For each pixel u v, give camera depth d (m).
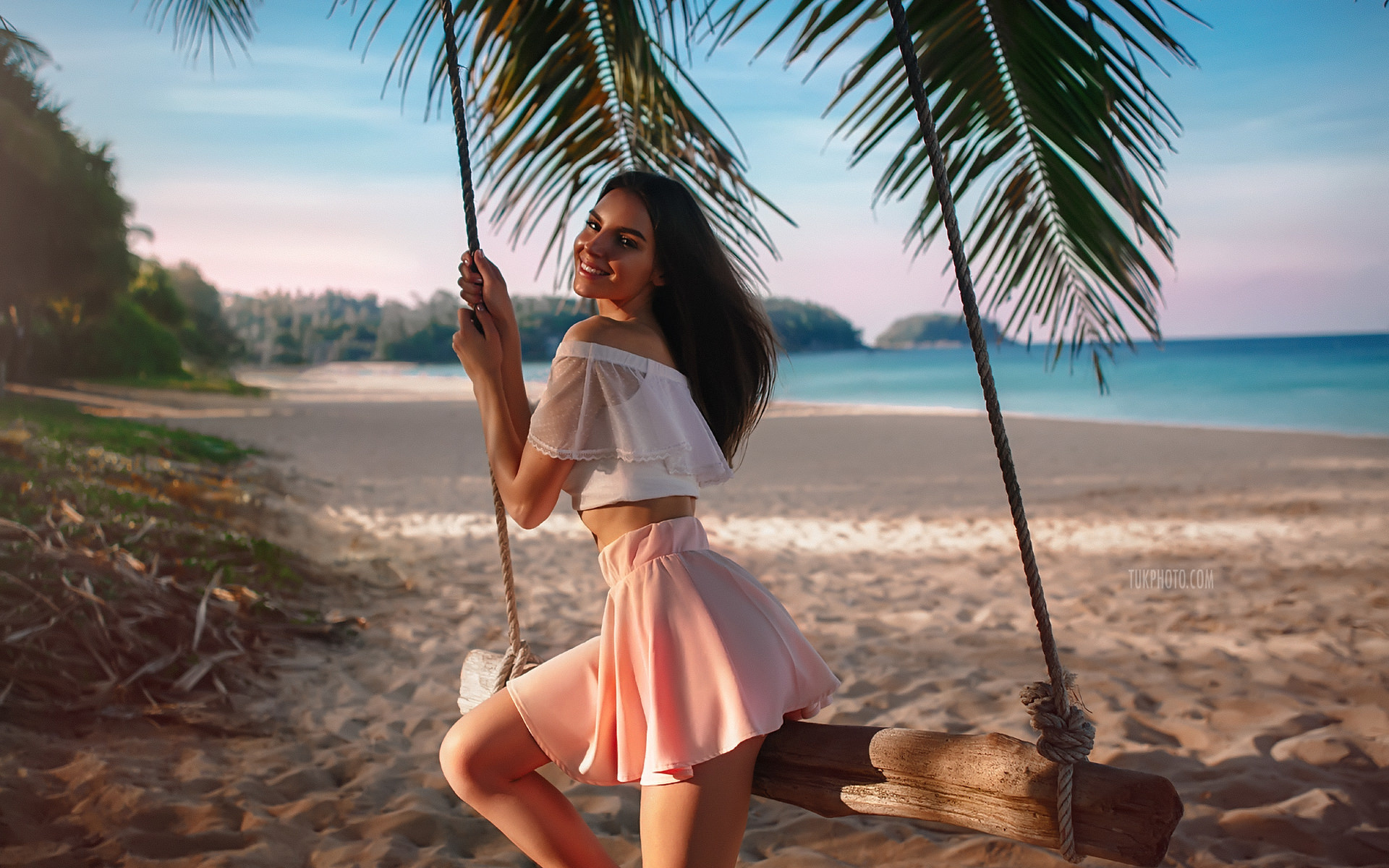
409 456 15.77
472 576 7.01
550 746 1.74
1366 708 3.81
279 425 21.80
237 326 131.62
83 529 5.36
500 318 1.93
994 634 5.30
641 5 3.45
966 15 2.81
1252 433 19.31
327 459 14.91
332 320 136.88
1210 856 2.73
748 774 1.63
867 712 4.14
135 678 3.94
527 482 1.72
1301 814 2.94
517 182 3.80
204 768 3.30
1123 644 5.00
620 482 1.69
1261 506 9.68
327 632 5.16
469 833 2.95
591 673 1.77
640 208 1.84
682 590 1.65
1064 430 20.88
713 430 1.95
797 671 1.70
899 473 13.97
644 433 1.67
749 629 1.65
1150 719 3.86
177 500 7.82
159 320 57.12
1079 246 3.33
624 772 1.61
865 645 5.16
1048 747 1.46
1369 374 44.03
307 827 2.95
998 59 2.91
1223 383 42.66
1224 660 4.62
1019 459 15.45
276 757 3.50
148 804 2.92
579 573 7.15
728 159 3.73
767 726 1.59
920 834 2.95
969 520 9.52
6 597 4.21
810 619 5.77
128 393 34.69
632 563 1.69
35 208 19.91
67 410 19.38
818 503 11.05
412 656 4.94
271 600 5.34
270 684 4.34
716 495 11.91
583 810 3.22
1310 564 6.79
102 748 3.37
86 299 25.45
